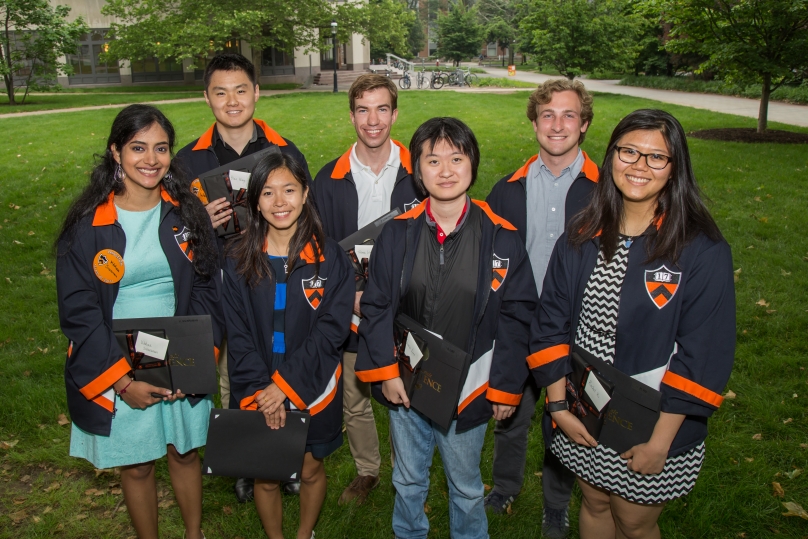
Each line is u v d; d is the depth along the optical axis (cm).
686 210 187
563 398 212
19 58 2188
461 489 232
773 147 1090
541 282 276
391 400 223
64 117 1639
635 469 190
